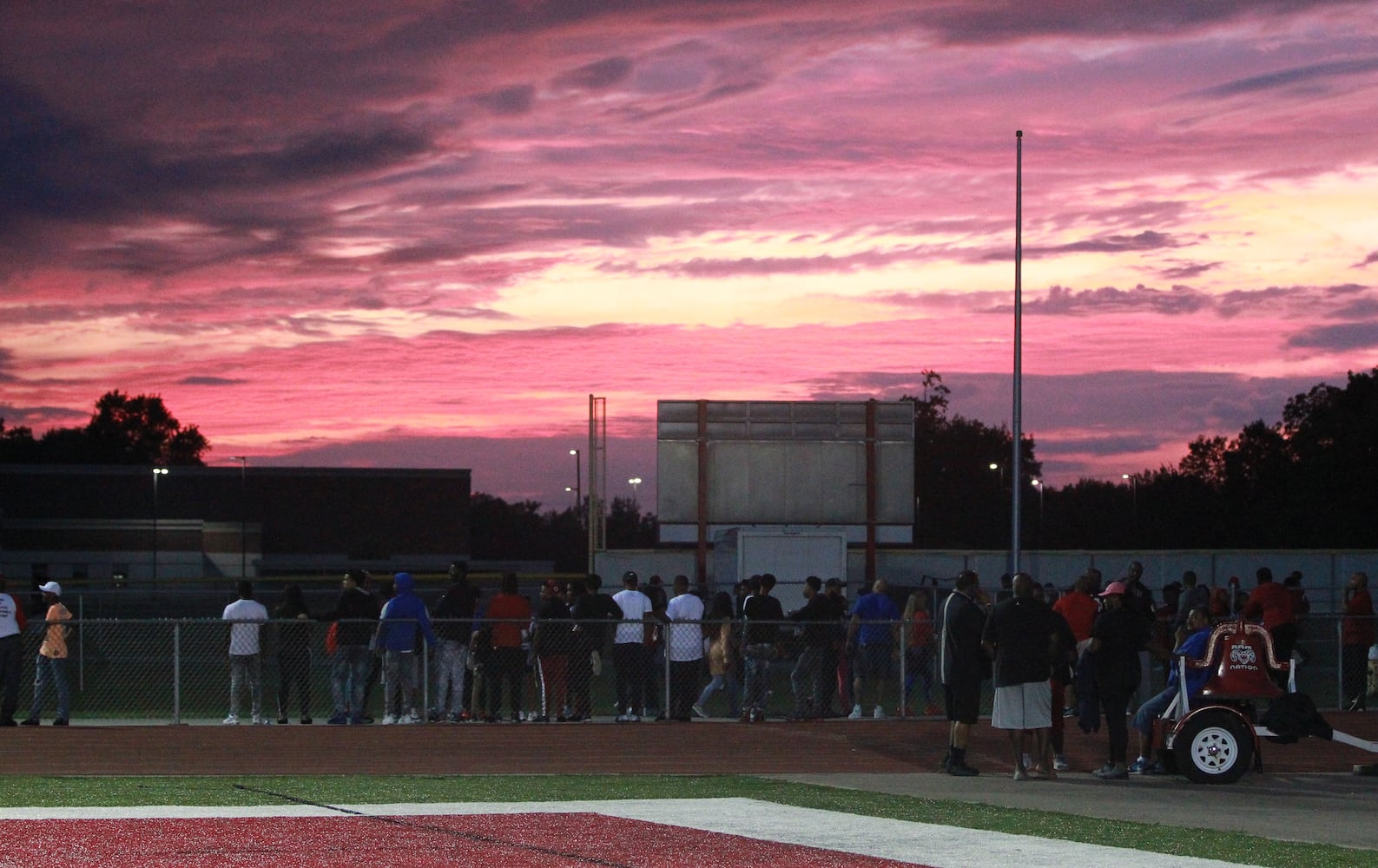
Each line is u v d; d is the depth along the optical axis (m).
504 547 141.62
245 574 88.12
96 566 88.25
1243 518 95.81
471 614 21.08
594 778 15.62
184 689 26.52
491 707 20.80
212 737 19.02
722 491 36.56
